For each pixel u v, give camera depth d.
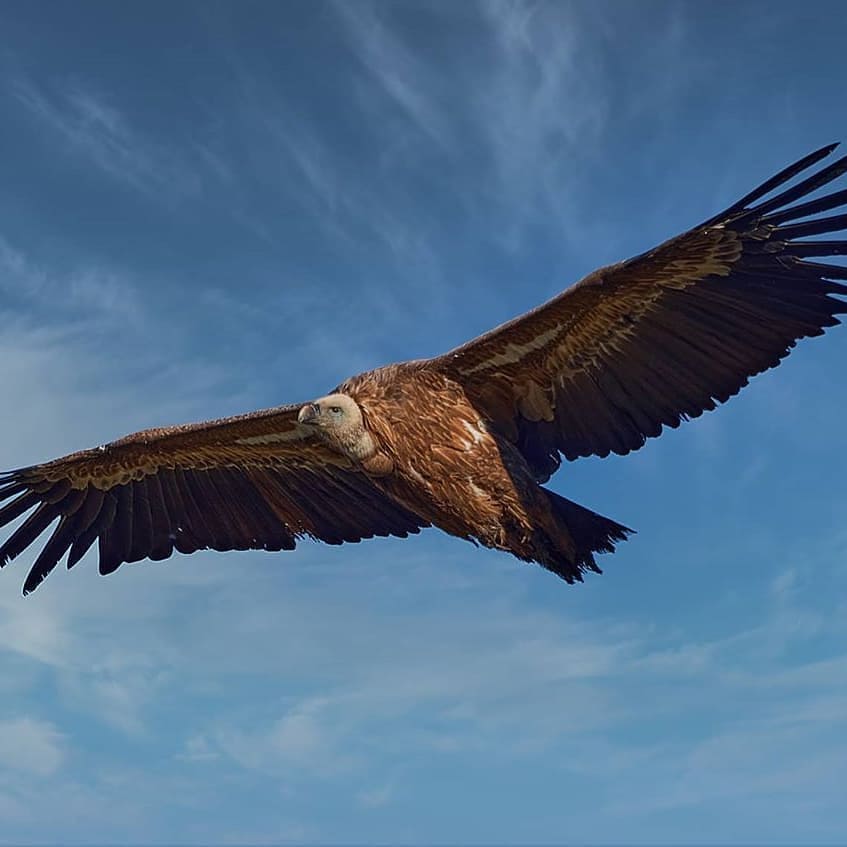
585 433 10.83
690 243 9.86
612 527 10.61
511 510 10.79
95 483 12.96
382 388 10.88
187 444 12.55
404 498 11.10
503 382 10.78
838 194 9.58
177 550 13.01
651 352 10.46
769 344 10.12
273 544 12.87
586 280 10.09
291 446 12.30
